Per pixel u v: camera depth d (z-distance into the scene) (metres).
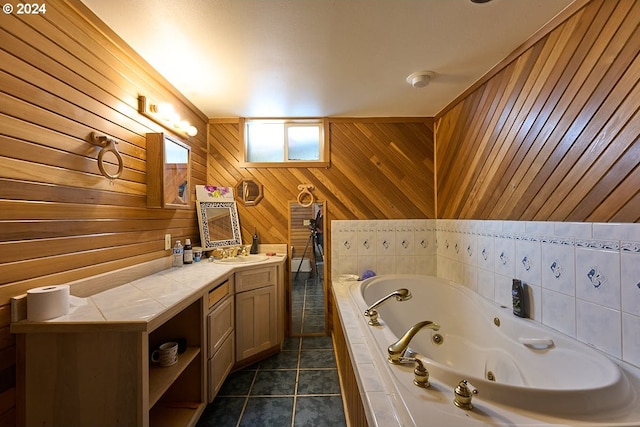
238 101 2.46
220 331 1.86
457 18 1.44
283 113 2.74
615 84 1.17
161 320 1.14
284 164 2.86
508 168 1.81
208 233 2.54
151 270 1.84
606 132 1.21
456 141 2.45
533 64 1.60
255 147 2.93
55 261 1.16
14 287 1.01
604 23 1.21
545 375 1.40
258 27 1.49
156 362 1.46
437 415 0.87
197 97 2.37
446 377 1.04
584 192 1.30
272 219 2.86
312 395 1.89
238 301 2.15
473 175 2.20
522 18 1.44
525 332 1.56
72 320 1.04
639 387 1.01
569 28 1.37
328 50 1.71
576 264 1.34
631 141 1.12
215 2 1.31
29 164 1.05
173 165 1.99
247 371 2.18
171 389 1.62
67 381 1.04
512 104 1.77
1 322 0.98
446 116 2.63
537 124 1.57
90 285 1.33
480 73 2.01
